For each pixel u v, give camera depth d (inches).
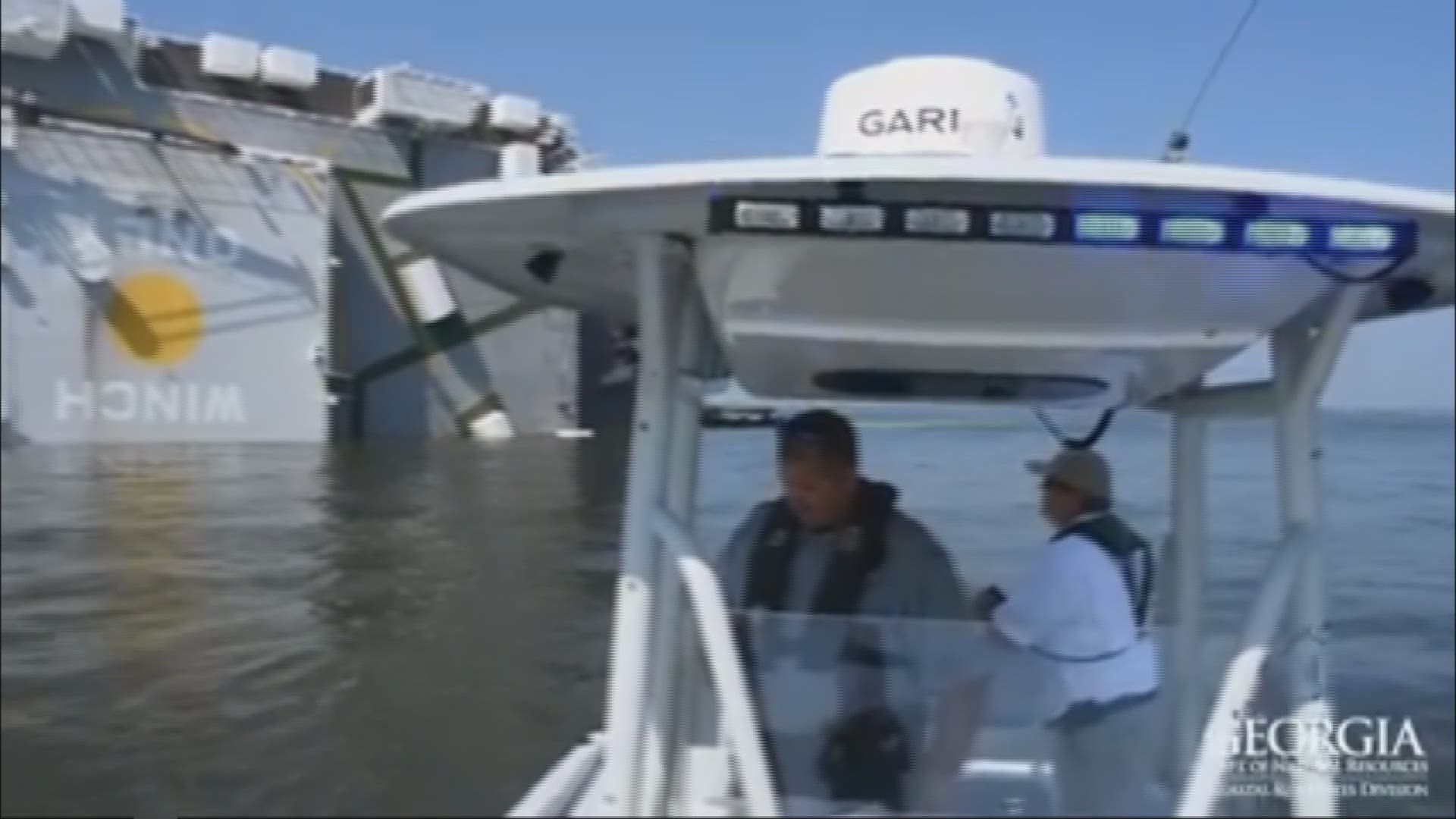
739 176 112.7
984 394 170.2
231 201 1567.4
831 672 136.6
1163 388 164.2
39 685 563.8
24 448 1390.3
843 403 177.9
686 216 122.3
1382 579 823.1
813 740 134.8
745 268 122.3
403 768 468.4
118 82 1515.7
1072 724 134.3
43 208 1429.6
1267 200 110.6
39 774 443.8
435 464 1428.4
